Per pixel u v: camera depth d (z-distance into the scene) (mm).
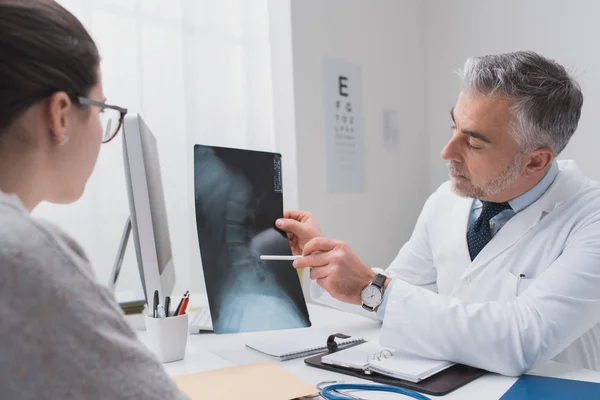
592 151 2004
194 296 1473
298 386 707
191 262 1893
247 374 763
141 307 1171
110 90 1706
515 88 982
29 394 344
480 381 773
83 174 580
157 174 1051
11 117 470
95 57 553
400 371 769
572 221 1040
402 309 875
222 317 903
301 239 1110
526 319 834
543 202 1093
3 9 463
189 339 1045
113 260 1688
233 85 2020
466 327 816
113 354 383
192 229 1894
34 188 515
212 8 1956
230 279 941
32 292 354
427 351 836
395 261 1409
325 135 2131
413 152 2562
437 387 728
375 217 2354
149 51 1801
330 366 831
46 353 352
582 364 1124
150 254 905
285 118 2045
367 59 2314
